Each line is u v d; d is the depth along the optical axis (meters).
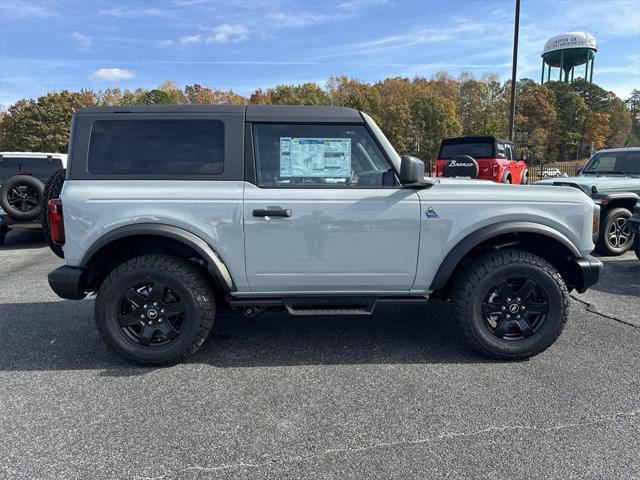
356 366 3.51
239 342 4.02
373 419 2.76
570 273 3.78
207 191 3.35
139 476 2.26
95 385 3.22
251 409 2.89
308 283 3.49
